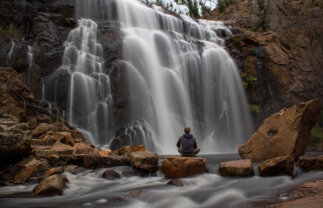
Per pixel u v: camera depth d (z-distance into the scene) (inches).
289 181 232.4
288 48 1513.3
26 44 788.6
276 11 1907.0
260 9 1977.1
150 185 254.5
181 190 220.1
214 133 1081.4
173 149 881.5
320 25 1610.5
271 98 1325.0
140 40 987.9
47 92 755.4
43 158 328.5
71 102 772.0
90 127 767.7
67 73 792.3
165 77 998.4
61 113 735.7
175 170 279.7
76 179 281.3
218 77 1179.3
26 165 302.8
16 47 758.5
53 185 225.0
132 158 316.5
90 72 834.2
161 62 1026.7
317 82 1454.2
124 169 304.3
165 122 919.0
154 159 315.9
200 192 211.3
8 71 557.9
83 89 797.9
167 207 175.0
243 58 1278.3
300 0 1907.0
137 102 866.8
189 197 197.3
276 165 253.0
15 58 745.6
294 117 338.3
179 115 984.9
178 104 1002.1
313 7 1748.3
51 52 808.9
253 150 363.9
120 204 185.5
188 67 1102.4
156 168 310.8
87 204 189.9
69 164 329.7
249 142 374.0
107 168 313.6
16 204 193.2
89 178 286.4
